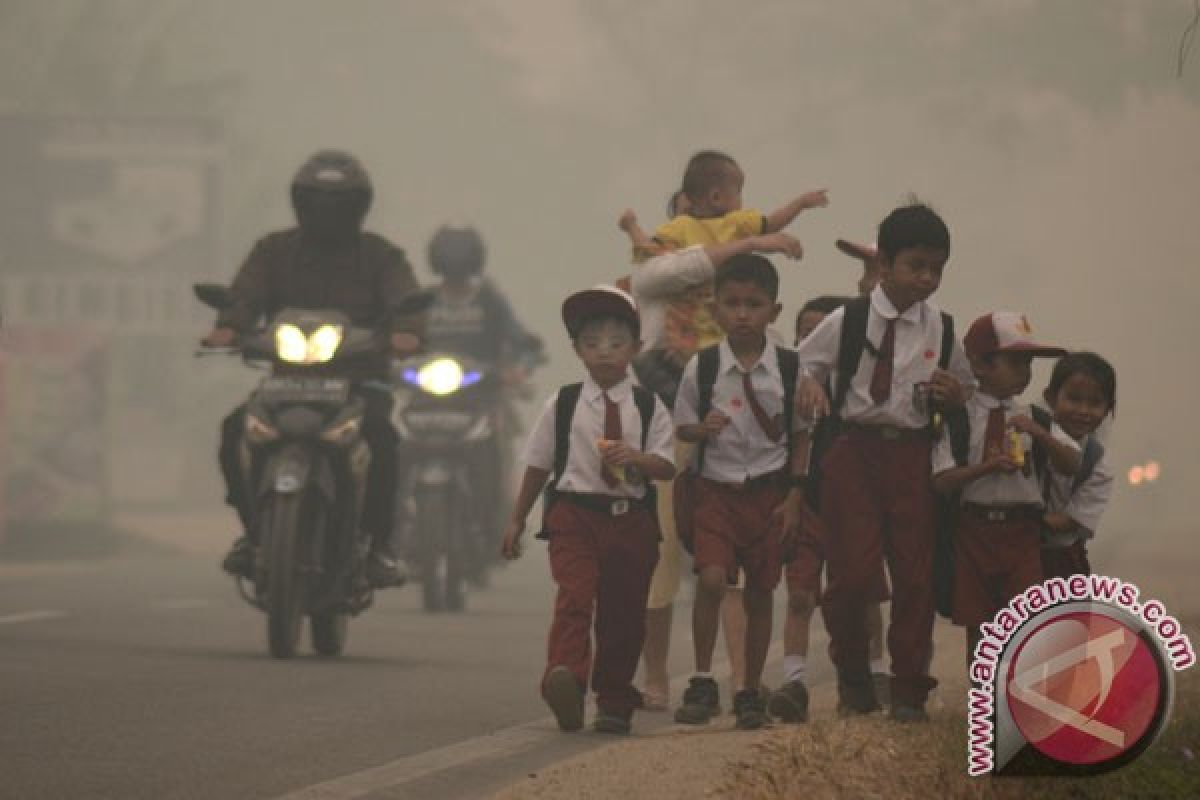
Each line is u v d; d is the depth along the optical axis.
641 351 32.03
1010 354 26.59
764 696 29.45
